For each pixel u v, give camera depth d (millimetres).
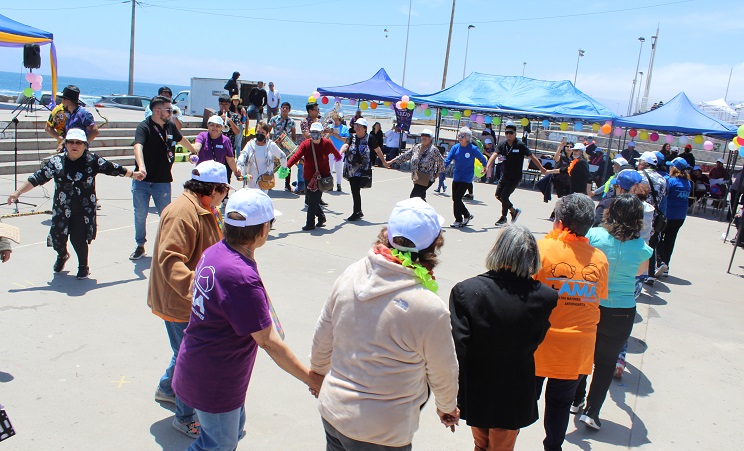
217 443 2617
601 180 16953
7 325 4617
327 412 2244
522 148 9766
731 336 5820
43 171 5387
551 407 3188
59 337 4496
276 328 2637
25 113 14625
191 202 3223
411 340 2127
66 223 5594
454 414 2406
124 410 3598
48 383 3834
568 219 3260
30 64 11203
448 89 18516
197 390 2529
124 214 8461
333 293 2344
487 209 12016
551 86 17453
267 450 3330
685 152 15789
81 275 5750
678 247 10086
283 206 10305
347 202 11297
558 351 3094
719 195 14297
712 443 3826
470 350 2713
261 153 8750
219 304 2412
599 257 3215
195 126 17625
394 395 2150
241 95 21828
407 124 18469
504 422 2717
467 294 2734
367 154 9406
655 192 6406
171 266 3020
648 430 3936
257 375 4219
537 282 2805
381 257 2203
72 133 5387
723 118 23719
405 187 13828
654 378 4762
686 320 6207
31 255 6367
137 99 27594
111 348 4395
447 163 9688
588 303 3133
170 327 3385
